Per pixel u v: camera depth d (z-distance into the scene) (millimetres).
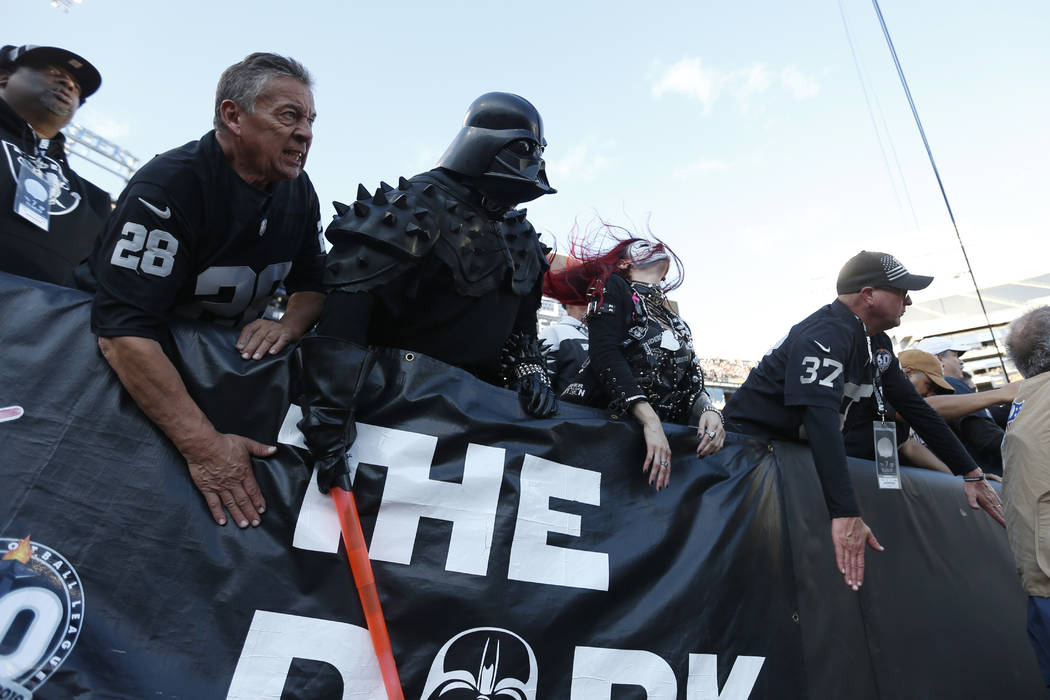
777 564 2338
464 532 1824
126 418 1601
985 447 3676
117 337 1549
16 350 1578
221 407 1708
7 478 1479
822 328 2498
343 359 1665
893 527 2717
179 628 1497
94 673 1407
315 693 1550
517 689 1761
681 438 2312
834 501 2227
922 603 2654
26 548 1440
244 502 1626
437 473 1842
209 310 1896
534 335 2240
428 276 1874
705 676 2039
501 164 1893
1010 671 2783
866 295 2650
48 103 2377
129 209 1612
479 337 2008
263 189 1840
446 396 1914
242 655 1521
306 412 1677
